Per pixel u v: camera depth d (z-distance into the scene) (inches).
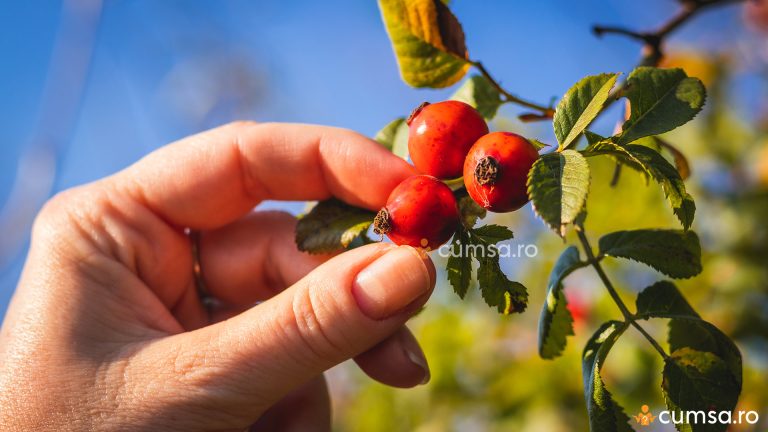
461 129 7.6
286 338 8.5
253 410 8.7
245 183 10.5
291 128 10.3
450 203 7.5
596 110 7.1
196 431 8.6
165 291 10.5
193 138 10.6
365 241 9.5
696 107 7.3
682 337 7.9
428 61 8.7
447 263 7.5
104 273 9.6
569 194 6.5
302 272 10.8
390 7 8.6
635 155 6.9
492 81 8.8
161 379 8.6
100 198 10.2
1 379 8.8
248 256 11.0
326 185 10.3
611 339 7.6
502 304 7.4
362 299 8.3
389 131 10.2
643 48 10.0
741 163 15.6
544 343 8.3
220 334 8.6
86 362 8.9
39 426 8.5
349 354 8.6
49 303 9.3
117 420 8.5
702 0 9.8
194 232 11.1
